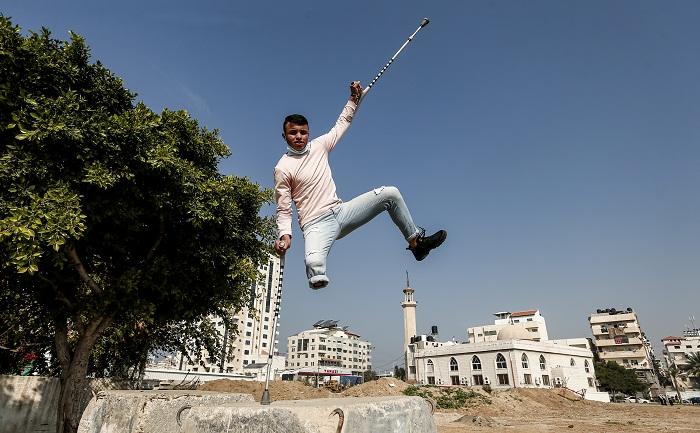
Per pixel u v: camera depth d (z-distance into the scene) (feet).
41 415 34.50
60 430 31.30
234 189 36.86
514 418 98.17
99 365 47.93
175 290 32.73
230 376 104.27
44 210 24.91
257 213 39.19
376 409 10.85
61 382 32.81
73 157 26.86
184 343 48.52
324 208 12.09
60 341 34.30
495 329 257.55
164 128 33.30
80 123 26.50
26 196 25.29
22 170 25.21
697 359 224.12
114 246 32.27
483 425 75.00
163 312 36.01
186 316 35.47
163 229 32.78
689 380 243.19
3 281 32.58
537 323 252.42
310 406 10.49
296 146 12.60
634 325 230.27
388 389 118.21
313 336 341.82
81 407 32.17
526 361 163.73
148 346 46.37
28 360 47.52
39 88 27.81
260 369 209.46
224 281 36.70
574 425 76.38
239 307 41.65
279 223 12.44
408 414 11.79
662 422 83.76
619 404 146.72
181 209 31.42
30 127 26.14
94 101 30.40
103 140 27.07
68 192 26.03
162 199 30.22
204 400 23.49
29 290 33.17
